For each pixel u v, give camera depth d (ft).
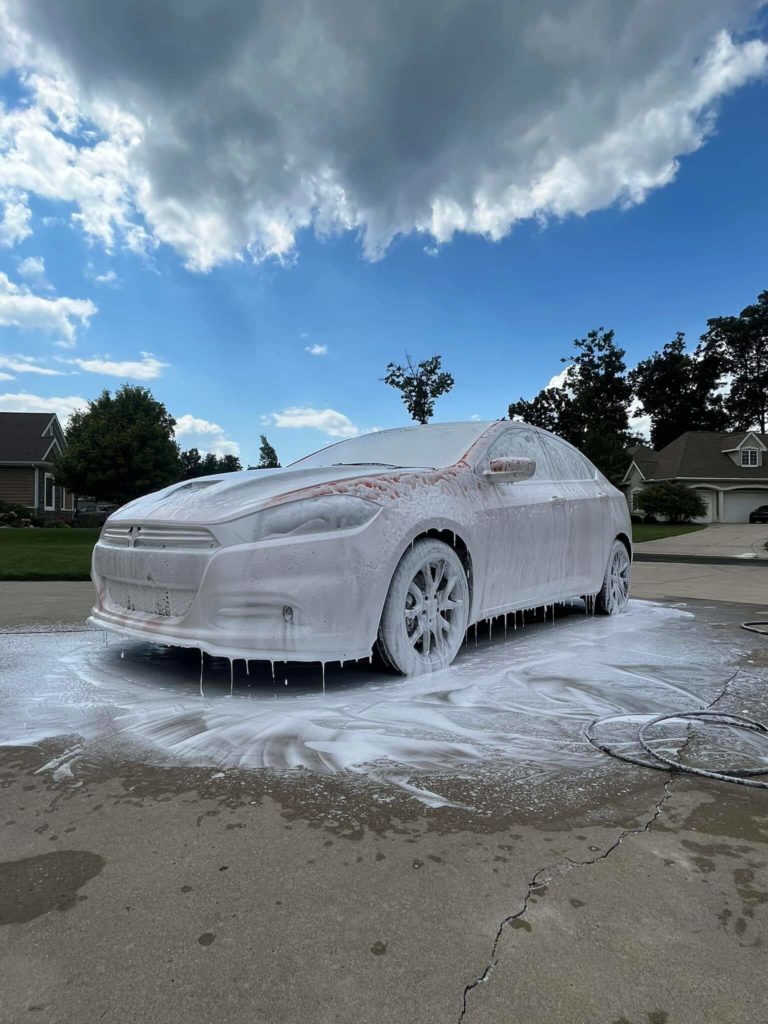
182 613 9.25
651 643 13.32
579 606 18.28
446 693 9.52
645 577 31.50
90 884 4.77
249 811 5.90
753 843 5.40
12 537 61.82
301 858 5.13
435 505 10.64
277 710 8.68
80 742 7.60
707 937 4.21
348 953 4.07
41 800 6.12
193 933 4.24
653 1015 3.59
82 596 21.35
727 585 26.99
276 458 116.16
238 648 8.66
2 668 11.05
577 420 177.99
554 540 13.93
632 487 151.74
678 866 5.04
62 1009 3.61
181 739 7.66
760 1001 3.69
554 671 10.92
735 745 7.64
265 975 3.88
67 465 75.82
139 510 10.50
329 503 9.37
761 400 192.03
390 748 7.41
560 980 3.84
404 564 10.05
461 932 4.25
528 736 7.86
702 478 133.59
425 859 5.12
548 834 5.53
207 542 8.98
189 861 5.08
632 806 6.06
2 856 5.15
